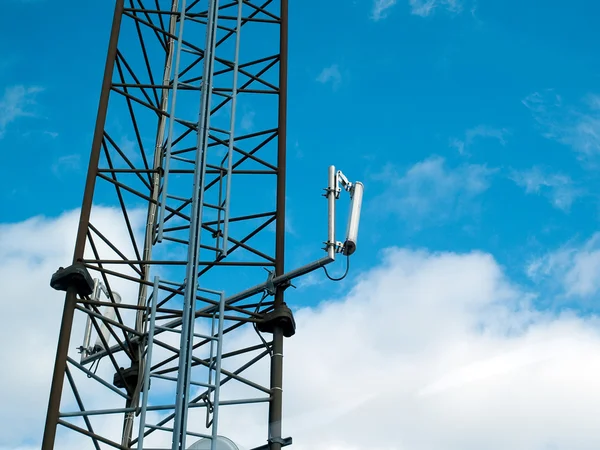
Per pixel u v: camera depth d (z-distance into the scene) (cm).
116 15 2359
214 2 2370
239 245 2195
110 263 2064
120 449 1877
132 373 2181
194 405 1919
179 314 2077
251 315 2134
